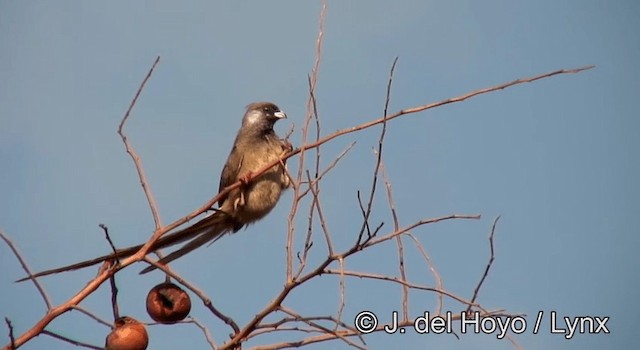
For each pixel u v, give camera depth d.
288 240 9.16
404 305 9.48
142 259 9.60
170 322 9.74
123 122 10.03
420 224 8.84
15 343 8.81
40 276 9.64
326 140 9.38
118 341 9.13
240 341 9.34
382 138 8.88
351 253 8.86
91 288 9.25
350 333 9.38
